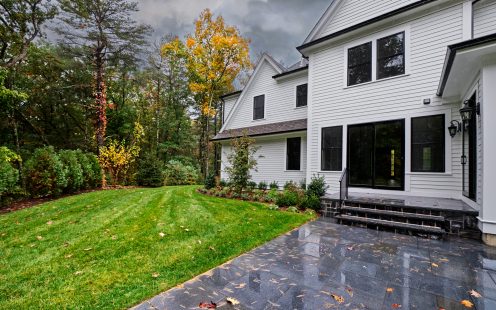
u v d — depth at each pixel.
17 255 3.30
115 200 7.54
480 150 4.29
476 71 4.62
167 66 21.94
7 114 11.64
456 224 4.59
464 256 3.52
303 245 3.96
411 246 3.94
